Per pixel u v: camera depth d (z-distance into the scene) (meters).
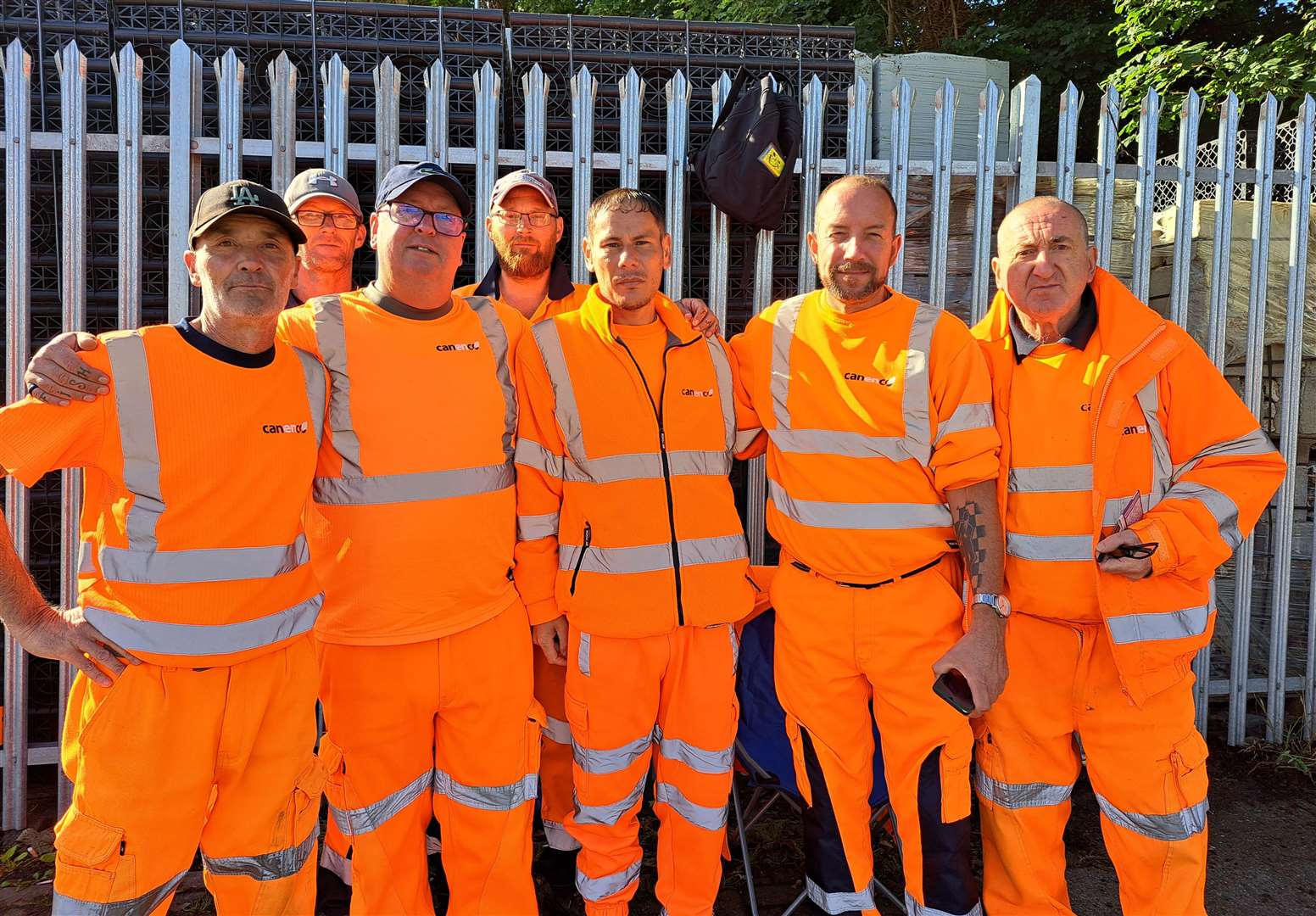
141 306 3.25
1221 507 2.30
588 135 3.40
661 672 2.50
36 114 3.36
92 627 1.95
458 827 2.39
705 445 2.52
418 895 2.41
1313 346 4.51
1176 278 3.77
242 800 2.06
